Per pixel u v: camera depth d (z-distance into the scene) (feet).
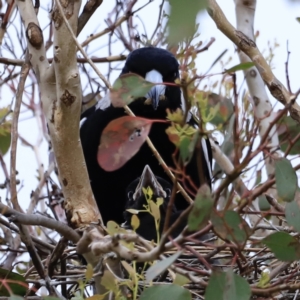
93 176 40.04
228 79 36.47
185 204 38.06
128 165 39.45
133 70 38.99
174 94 39.14
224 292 17.76
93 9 26.27
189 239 17.31
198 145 18.25
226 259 30.76
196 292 26.45
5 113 38.14
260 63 27.71
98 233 20.71
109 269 21.40
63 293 27.61
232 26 28.45
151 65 38.63
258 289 19.19
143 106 38.86
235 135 18.99
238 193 31.60
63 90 22.41
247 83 37.86
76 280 25.22
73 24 22.53
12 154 23.57
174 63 38.99
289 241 19.29
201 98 18.01
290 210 20.36
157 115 39.29
